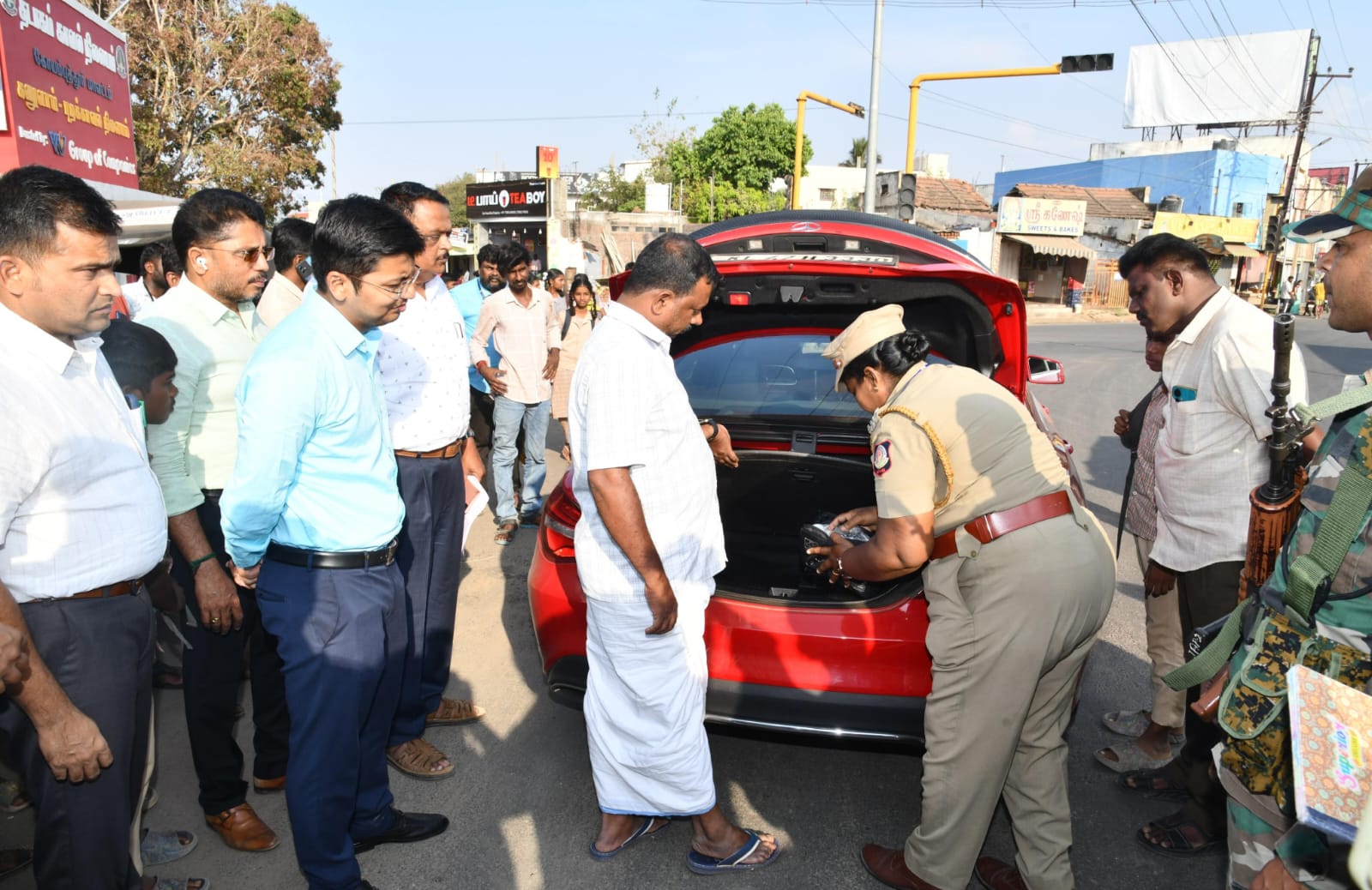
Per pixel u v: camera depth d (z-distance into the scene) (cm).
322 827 223
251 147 1948
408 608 294
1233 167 3619
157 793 287
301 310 221
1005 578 212
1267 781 153
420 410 298
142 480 196
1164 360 271
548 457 773
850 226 304
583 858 256
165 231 580
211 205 250
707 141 4297
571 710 339
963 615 220
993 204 4466
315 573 221
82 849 189
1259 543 171
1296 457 166
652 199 3956
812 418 372
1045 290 3281
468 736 321
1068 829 229
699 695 240
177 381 242
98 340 197
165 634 325
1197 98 4153
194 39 1889
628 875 249
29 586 175
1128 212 3272
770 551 376
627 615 230
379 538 229
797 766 306
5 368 170
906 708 248
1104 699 349
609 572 229
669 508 229
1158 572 285
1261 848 162
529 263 521
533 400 531
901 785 295
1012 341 300
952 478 216
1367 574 141
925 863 228
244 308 287
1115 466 766
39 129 670
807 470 378
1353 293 151
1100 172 3912
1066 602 211
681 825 274
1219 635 174
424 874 248
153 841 255
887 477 220
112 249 177
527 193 2991
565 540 274
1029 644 210
